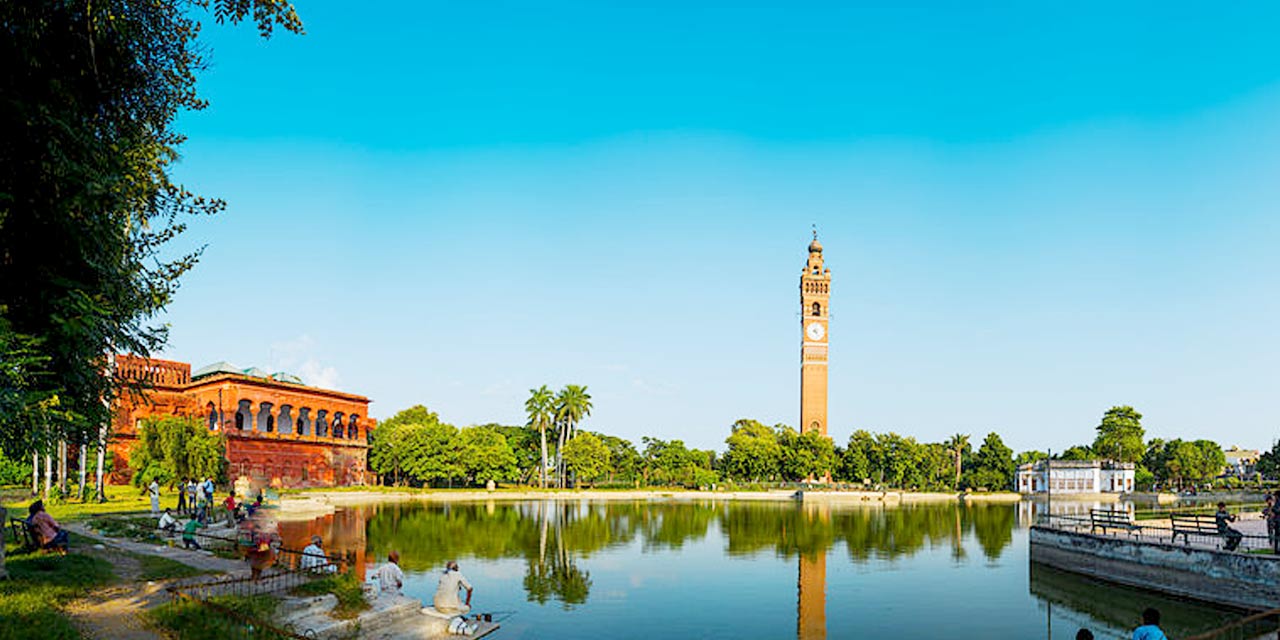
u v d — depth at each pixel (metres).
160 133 20.00
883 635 27.39
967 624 29.09
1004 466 162.00
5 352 14.05
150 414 84.62
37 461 58.34
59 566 21.39
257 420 102.38
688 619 29.06
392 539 49.97
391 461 115.50
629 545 51.19
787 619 29.53
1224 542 36.28
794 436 150.88
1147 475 162.62
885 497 124.44
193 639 16.66
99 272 17.25
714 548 50.56
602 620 28.44
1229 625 20.12
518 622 27.58
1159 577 33.94
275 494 73.00
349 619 20.98
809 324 167.62
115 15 15.90
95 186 15.15
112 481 81.25
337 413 107.56
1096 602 32.97
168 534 35.31
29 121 14.55
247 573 25.20
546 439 135.62
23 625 14.78
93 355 18.16
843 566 43.12
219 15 16.12
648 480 146.88
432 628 23.17
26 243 16.03
